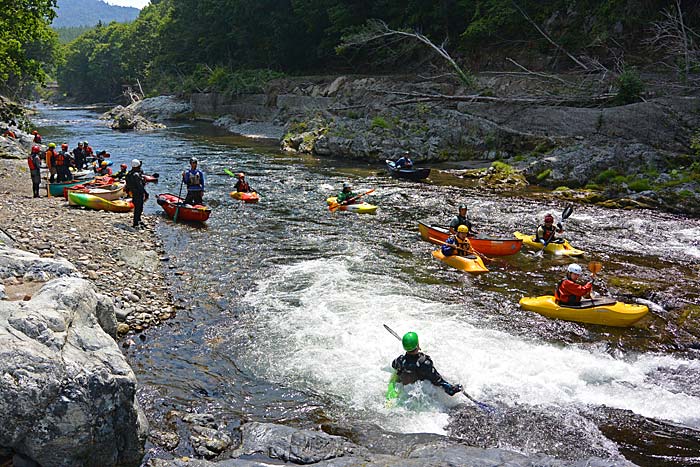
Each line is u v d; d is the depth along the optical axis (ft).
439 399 23.17
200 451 18.89
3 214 44.60
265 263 39.75
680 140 73.41
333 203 56.75
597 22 106.73
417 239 46.70
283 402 22.81
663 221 53.57
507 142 89.81
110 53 344.69
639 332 30.48
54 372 15.84
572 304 32.09
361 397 23.38
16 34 108.27
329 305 32.63
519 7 114.32
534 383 24.71
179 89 207.31
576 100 88.89
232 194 61.36
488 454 18.48
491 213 56.03
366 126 100.22
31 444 15.57
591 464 17.90
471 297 34.73
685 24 96.17
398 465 17.40
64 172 58.39
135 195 46.16
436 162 90.38
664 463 19.36
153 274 36.06
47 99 424.87
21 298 21.75
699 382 25.32
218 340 27.84
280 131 132.26
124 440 17.29
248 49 196.85
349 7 152.97
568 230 50.37
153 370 24.58
